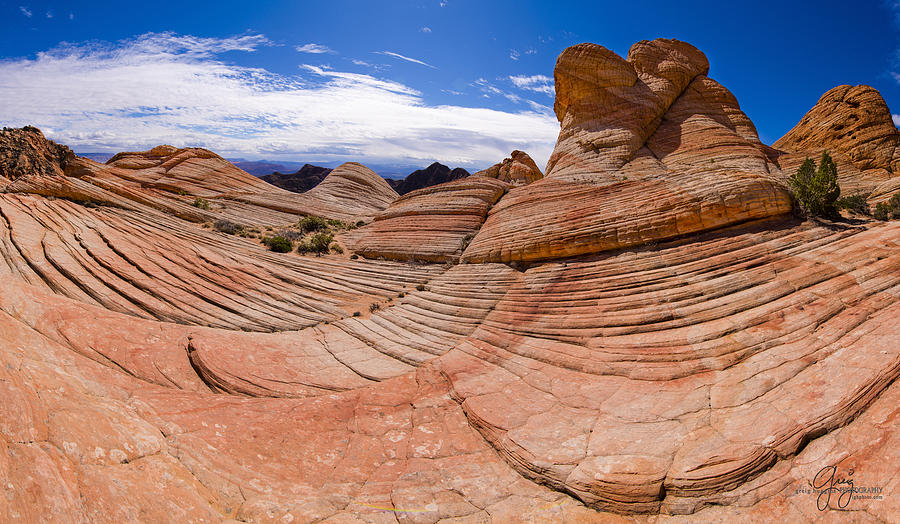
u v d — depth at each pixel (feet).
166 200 115.65
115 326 47.09
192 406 35.76
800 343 35.53
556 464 29.40
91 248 64.59
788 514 21.88
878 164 115.44
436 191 108.17
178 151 182.39
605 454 29.43
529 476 29.89
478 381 43.88
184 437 30.17
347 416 39.73
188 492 24.48
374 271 85.56
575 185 79.56
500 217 83.15
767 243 52.60
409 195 114.93
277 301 68.13
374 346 57.21
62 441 22.31
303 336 59.47
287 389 44.34
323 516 25.90
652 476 26.21
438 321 61.93
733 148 86.07
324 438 35.96
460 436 36.22
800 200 60.34
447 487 29.45
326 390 45.55
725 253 52.90
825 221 56.70
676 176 68.08
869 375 28.04
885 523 19.15
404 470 31.73
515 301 60.29
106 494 21.01
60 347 37.68
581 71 106.22
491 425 35.65
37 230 65.77
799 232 53.98
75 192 94.22
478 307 62.49
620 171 86.38
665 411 32.96
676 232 58.44
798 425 26.35
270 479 29.07
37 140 140.26
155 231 81.71
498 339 52.49
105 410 27.91
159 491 23.30
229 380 44.01
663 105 100.83
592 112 104.27
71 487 20.10
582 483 27.32
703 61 111.04
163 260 68.90
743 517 22.79
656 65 108.17
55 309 44.39
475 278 71.56
